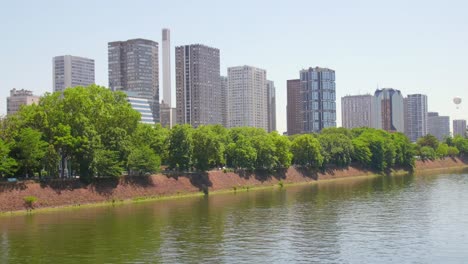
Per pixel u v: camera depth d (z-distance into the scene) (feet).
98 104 517.96
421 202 469.98
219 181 625.41
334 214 400.67
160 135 603.26
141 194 522.47
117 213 417.49
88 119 485.97
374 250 269.23
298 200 506.07
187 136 586.45
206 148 605.73
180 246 284.20
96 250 274.98
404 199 497.05
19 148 435.53
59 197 450.30
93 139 478.59
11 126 449.48
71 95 485.97
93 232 328.08
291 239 301.22
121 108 537.65
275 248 277.03
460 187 616.80
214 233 322.96
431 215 387.75
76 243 293.23
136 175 540.93
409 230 325.42
